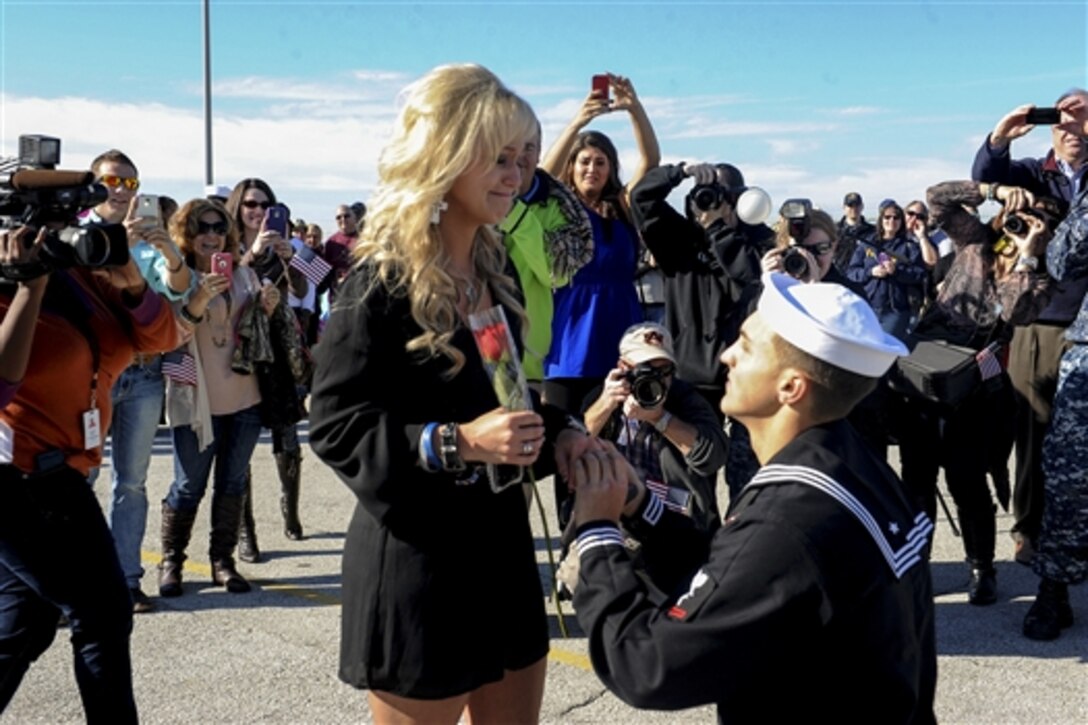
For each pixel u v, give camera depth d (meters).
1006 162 4.67
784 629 1.62
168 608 4.54
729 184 4.88
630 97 4.59
